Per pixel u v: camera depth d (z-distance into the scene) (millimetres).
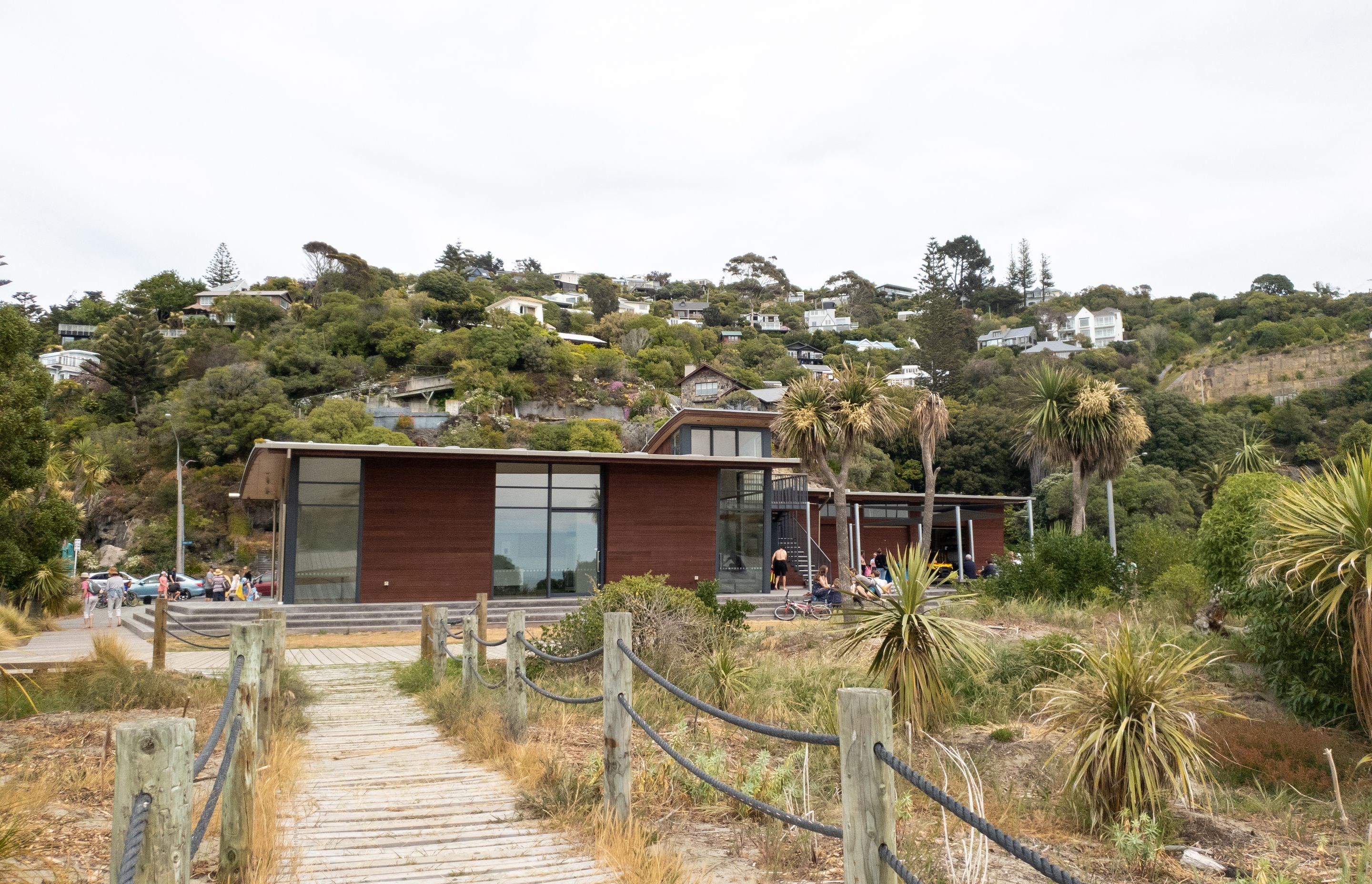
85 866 3967
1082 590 16609
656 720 8406
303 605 20062
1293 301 116125
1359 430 64562
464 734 7664
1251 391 91625
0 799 4520
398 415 71562
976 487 63656
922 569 8922
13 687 8531
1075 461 26312
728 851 4898
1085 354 105188
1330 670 8414
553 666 10586
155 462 59844
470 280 144625
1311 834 5898
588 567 22594
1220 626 12242
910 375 107500
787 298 177625
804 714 8938
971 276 160750
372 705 10008
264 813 4512
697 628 10977
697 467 23453
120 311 122938
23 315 16062
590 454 21812
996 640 11430
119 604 22891
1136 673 6238
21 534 18031
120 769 2514
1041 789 6750
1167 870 5023
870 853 2768
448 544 21266
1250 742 7758
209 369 68250
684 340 114688
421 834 4871
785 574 25281
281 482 23938
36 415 15766
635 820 4938
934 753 7715
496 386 77438
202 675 10742
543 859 4445
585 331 118062
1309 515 8289
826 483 27781
